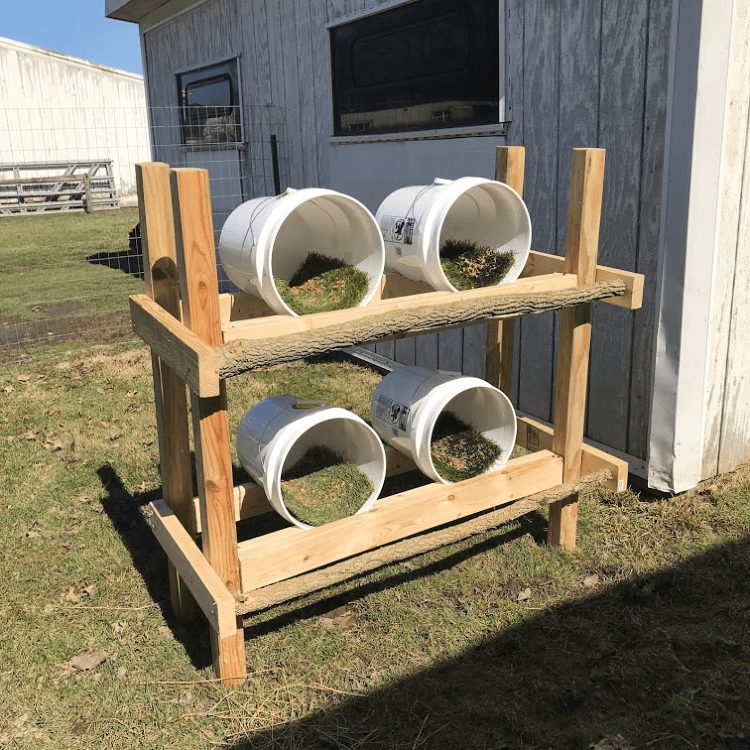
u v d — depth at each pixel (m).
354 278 2.60
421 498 2.75
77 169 21.78
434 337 5.16
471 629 2.72
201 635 2.76
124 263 10.73
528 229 2.80
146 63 9.25
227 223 2.59
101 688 2.48
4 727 2.32
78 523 3.55
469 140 4.38
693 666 2.51
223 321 2.61
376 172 5.23
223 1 7.04
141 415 4.91
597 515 3.49
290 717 2.34
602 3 3.47
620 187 3.54
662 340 3.42
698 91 3.07
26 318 7.58
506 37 4.01
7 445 4.45
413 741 2.22
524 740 2.22
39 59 21.12
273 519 3.54
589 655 2.57
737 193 3.35
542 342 4.18
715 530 3.32
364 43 5.15
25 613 2.87
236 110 7.18
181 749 2.23
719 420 3.68
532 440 3.32
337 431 3.03
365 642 2.68
